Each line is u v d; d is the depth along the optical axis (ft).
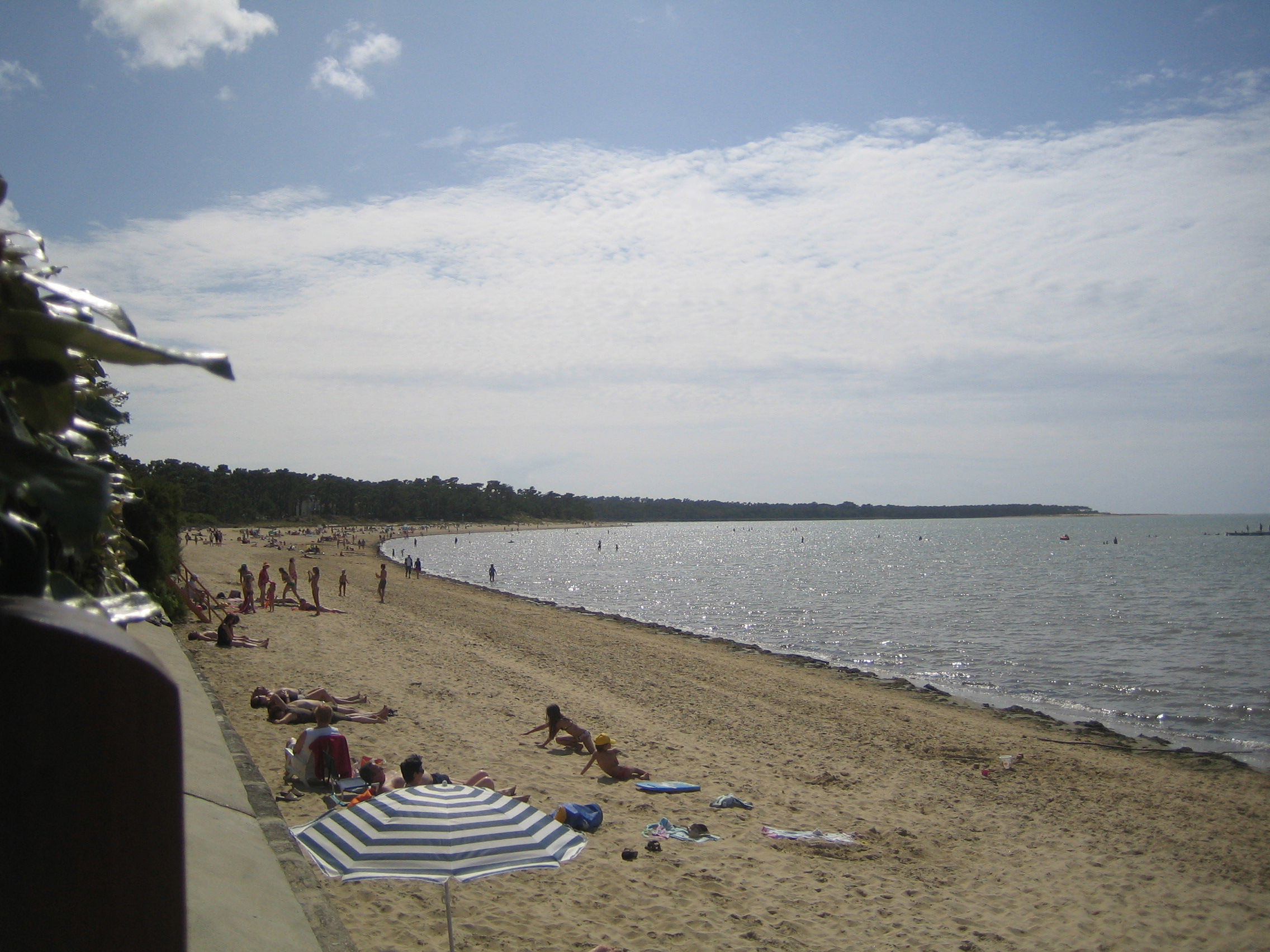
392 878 21.79
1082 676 97.19
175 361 2.75
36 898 2.78
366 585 175.01
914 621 153.38
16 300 3.16
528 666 79.10
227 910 11.73
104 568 5.70
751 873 33.01
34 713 2.74
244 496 542.98
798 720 64.54
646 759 48.73
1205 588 218.38
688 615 167.12
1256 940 31.76
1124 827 43.83
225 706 47.37
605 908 28.66
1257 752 64.23
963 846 39.17
